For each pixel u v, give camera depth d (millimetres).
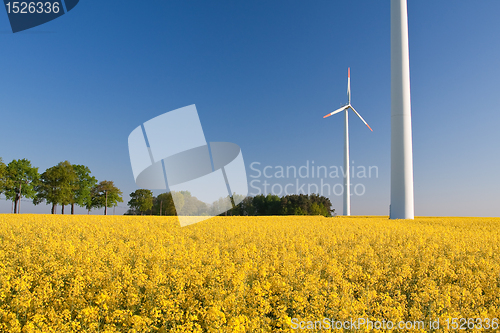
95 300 7609
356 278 9656
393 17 38375
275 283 8766
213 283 8891
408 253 13438
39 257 11297
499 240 17625
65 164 71875
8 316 6828
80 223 26484
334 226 24578
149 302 7664
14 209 67000
